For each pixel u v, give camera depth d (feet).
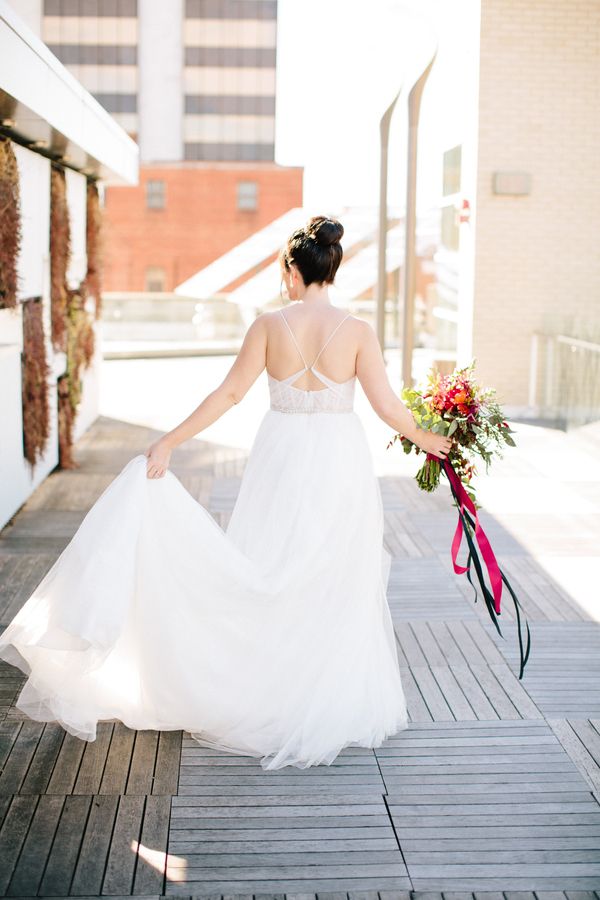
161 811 8.64
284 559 9.48
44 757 9.52
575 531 18.42
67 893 7.49
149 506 9.32
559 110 30.91
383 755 9.73
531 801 8.91
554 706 10.86
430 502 20.58
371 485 9.73
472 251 31.63
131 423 30.63
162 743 9.85
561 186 31.27
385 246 41.29
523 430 29.76
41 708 9.69
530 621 13.56
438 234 37.60
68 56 172.24
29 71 15.35
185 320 63.72
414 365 42.14
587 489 21.98
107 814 8.57
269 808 8.73
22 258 19.42
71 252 24.48
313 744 9.50
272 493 9.57
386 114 39.55
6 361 18.06
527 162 31.14
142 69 172.45
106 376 43.29
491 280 31.63
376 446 26.94
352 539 9.59
